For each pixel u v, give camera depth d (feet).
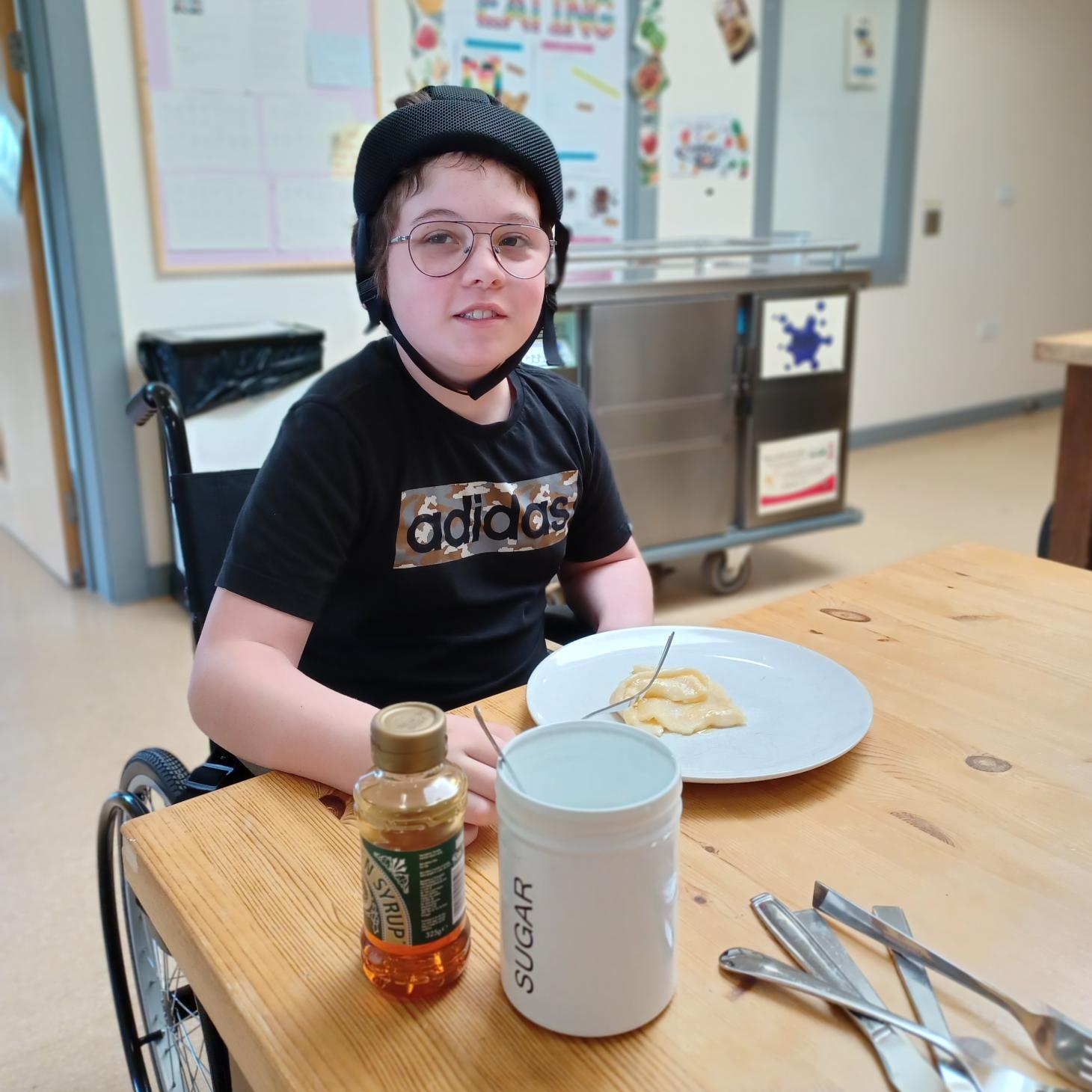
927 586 3.54
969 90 15.49
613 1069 1.47
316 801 2.21
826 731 2.42
